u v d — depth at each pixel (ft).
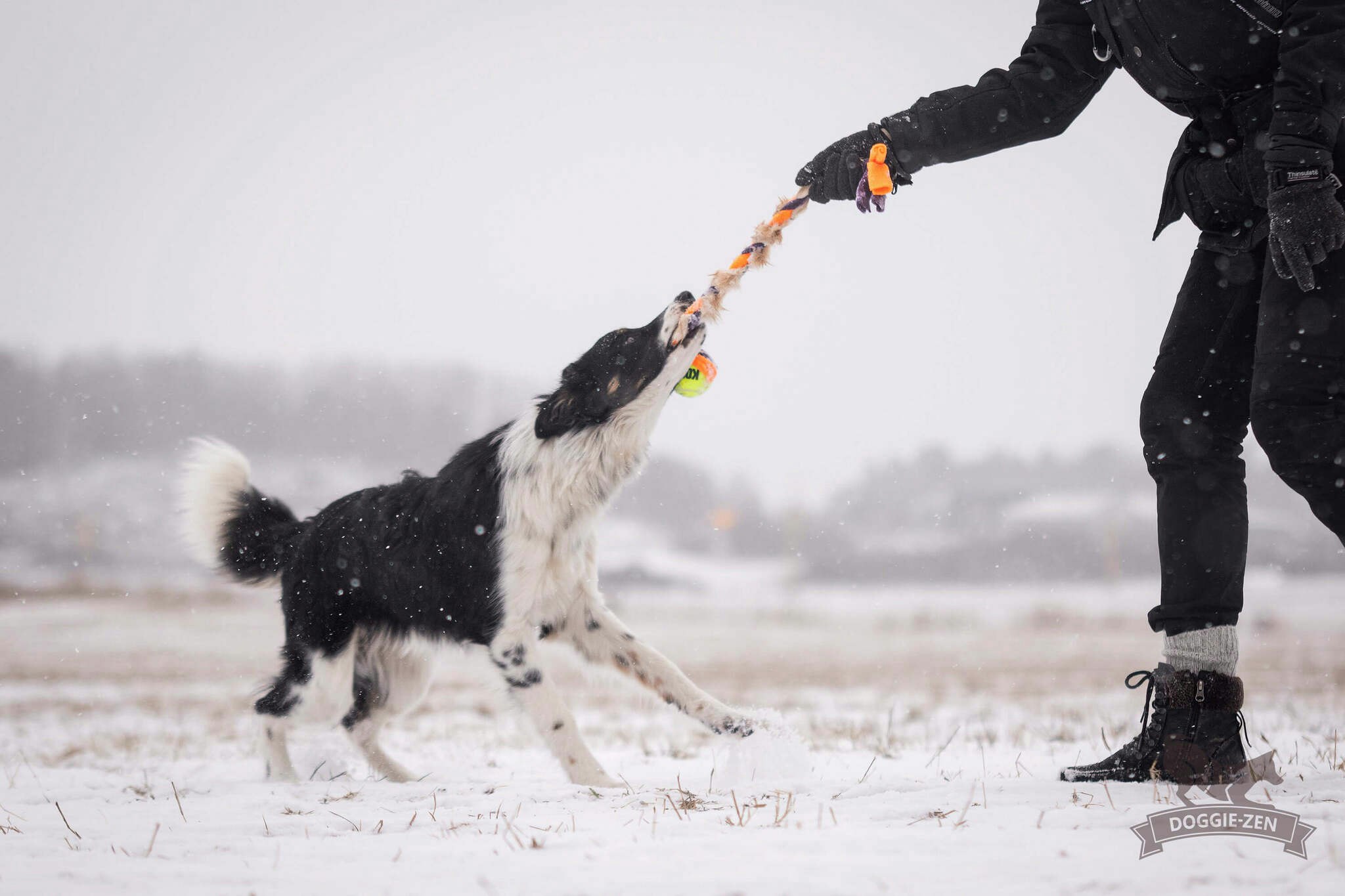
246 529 19.95
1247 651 71.46
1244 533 11.11
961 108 12.29
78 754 21.97
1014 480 265.34
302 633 18.07
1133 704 34.30
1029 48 12.26
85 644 76.23
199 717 33.60
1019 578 182.50
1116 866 7.38
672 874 7.52
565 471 16.15
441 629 16.93
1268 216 10.20
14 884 7.79
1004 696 39.63
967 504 236.22
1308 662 59.57
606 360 16.48
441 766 19.60
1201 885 6.88
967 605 143.23
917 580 186.39
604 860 8.06
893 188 12.98
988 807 9.84
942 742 20.81
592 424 16.31
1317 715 25.57
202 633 86.22
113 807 12.25
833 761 16.80
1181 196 11.34
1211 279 11.43
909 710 30.78
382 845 9.21
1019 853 7.88
